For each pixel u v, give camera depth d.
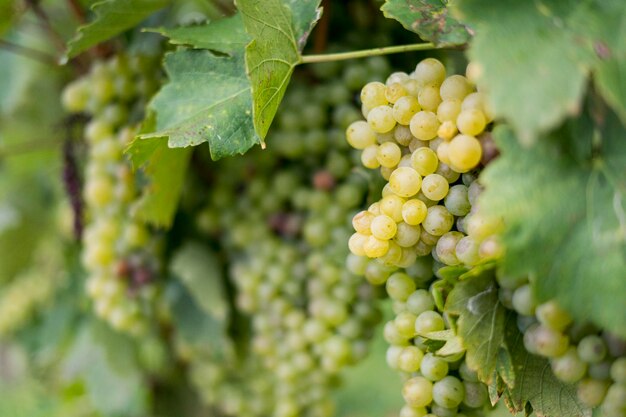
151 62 0.68
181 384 0.94
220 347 0.76
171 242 0.75
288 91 0.67
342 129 0.66
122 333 0.88
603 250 0.43
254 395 0.80
